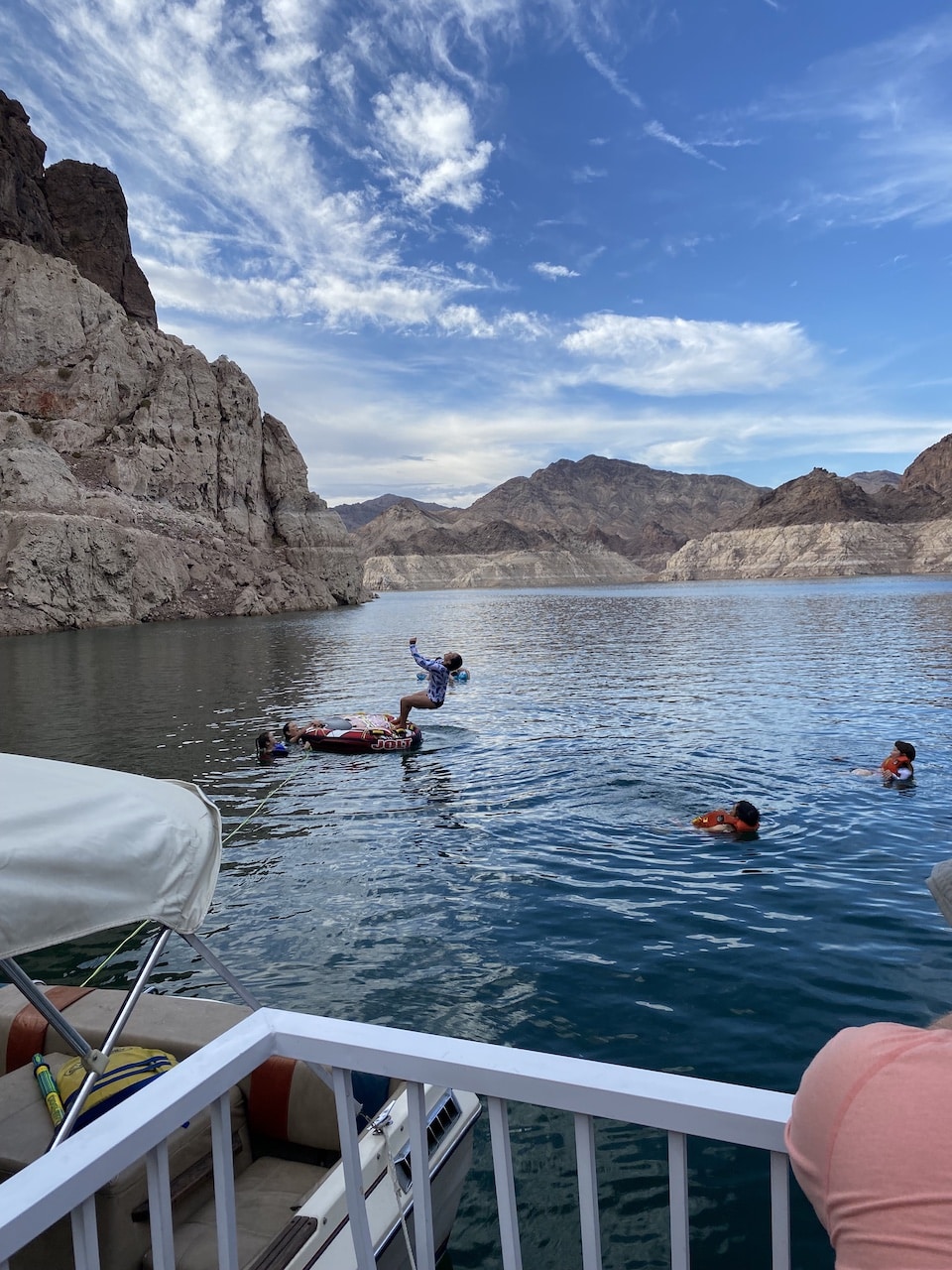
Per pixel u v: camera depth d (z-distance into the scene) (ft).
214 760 54.24
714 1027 20.71
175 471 269.85
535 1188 15.11
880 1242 4.23
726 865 32.65
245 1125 12.85
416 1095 7.40
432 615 274.36
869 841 35.24
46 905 8.55
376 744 55.67
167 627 202.28
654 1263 13.35
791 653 121.49
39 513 201.16
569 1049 19.86
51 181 355.36
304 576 300.61
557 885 30.86
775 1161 6.26
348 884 31.42
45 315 265.75
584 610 302.04
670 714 68.23
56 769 10.64
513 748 55.67
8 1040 14.39
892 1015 21.12
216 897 30.35
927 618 203.51
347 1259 10.30
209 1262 10.46
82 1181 6.17
